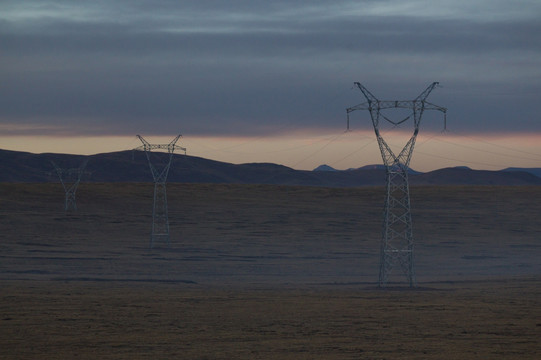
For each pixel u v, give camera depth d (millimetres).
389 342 26109
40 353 23516
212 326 30359
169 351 23984
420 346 25219
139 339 26688
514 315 34500
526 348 24812
